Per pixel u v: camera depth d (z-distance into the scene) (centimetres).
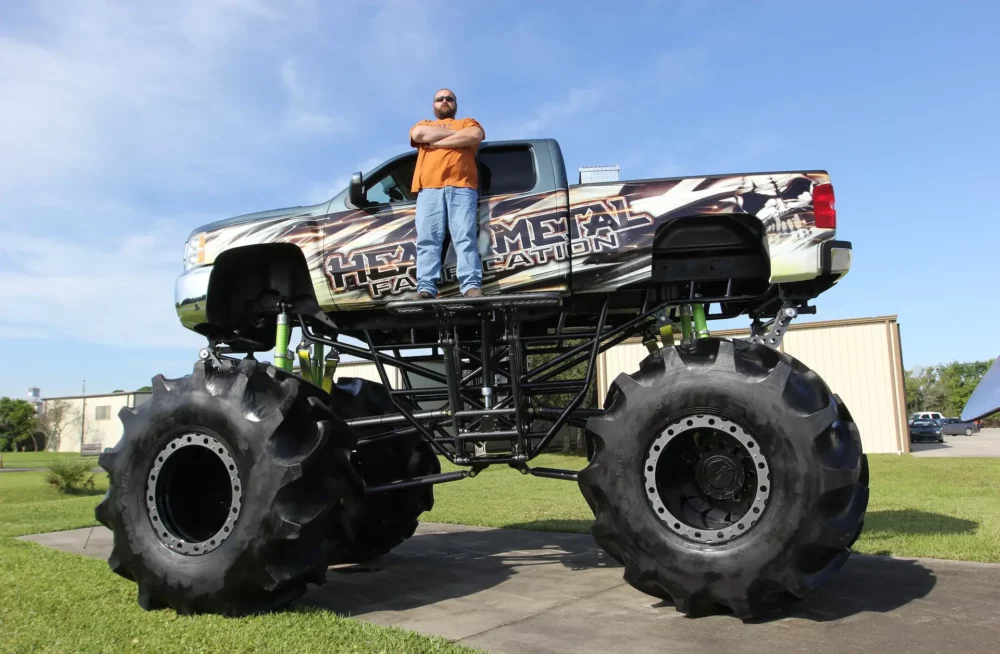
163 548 369
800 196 397
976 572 432
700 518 359
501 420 425
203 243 464
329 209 454
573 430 2164
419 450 568
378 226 438
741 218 406
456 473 446
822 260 383
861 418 2228
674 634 319
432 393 488
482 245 415
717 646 300
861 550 496
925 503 789
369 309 451
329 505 369
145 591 369
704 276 428
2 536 680
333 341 481
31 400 6362
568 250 409
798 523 327
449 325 424
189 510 392
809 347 2311
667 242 422
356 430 522
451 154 410
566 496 989
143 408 391
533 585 432
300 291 478
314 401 387
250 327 511
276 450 361
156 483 379
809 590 329
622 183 416
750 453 340
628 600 387
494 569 489
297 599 391
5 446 5838
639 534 348
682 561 339
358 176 432
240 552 352
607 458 358
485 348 420
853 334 2256
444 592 418
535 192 421
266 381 388
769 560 328
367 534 532
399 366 473
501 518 756
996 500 824
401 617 360
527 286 412
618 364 2202
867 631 317
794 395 343
